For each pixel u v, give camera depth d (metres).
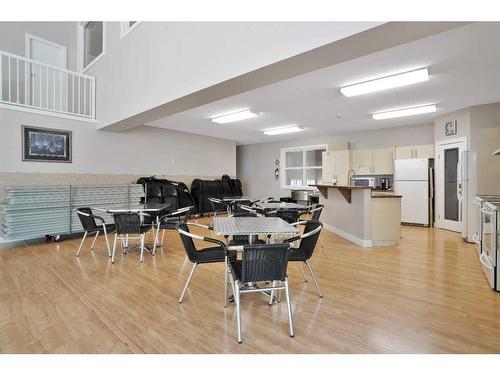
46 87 5.86
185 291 2.73
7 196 4.43
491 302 2.49
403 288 2.83
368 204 4.58
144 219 4.83
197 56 3.64
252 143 10.55
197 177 8.59
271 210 4.16
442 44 2.95
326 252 4.23
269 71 2.98
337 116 6.12
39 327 2.07
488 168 4.71
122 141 6.55
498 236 2.74
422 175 6.53
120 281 3.02
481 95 4.67
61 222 4.96
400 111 5.64
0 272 3.30
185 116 6.19
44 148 5.15
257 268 1.94
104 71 5.71
